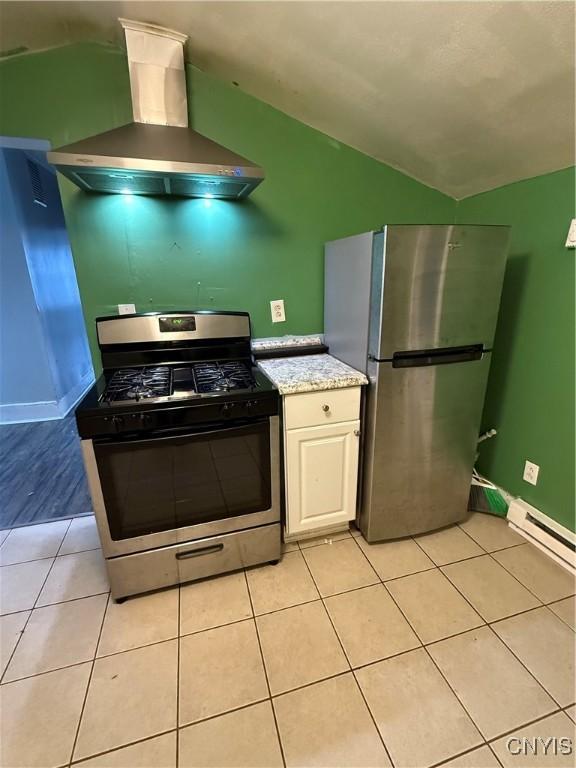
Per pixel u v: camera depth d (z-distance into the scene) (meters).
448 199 2.22
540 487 1.87
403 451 1.75
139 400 1.38
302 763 1.06
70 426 3.39
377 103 1.61
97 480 1.38
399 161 2.01
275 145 1.87
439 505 1.91
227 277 1.96
